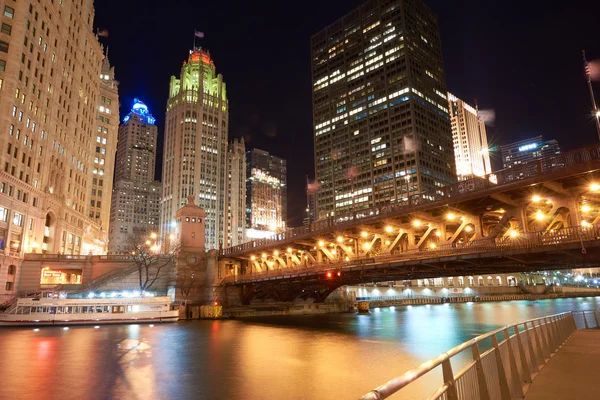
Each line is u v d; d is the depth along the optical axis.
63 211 98.25
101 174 142.00
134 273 86.44
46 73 92.56
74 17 110.19
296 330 56.28
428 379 23.52
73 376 27.06
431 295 160.25
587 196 36.19
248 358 33.97
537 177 35.25
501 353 10.96
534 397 11.42
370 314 91.25
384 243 52.22
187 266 87.38
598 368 15.91
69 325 62.34
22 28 82.94
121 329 57.16
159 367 30.23
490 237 39.31
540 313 86.44
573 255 35.31
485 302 150.38
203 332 53.66
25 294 74.25
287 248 68.88
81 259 85.25
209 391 23.36
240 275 81.94
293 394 22.56
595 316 36.84
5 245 75.75
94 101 125.38
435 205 43.56
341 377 26.62
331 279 67.88
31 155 86.38
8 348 38.62
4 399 21.69
